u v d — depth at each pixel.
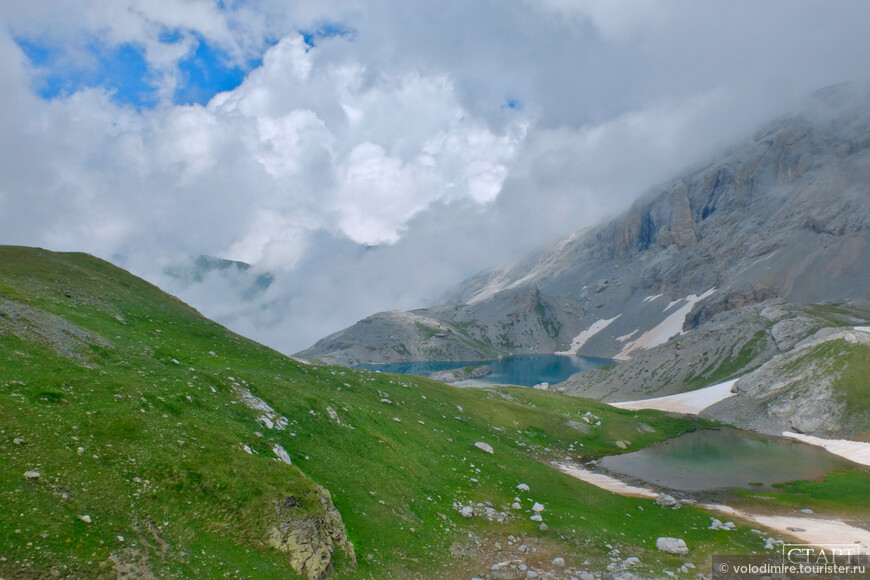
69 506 25.03
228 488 31.27
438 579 34.44
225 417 41.94
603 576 38.38
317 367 77.50
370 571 32.47
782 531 58.12
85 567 22.33
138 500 27.81
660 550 46.19
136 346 50.97
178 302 78.88
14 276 56.41
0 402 29.58
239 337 73.62
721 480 84.75
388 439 56.16
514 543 42.75
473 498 50.66
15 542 21.58
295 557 28.89
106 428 31.97
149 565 24.27
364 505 40.47
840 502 73.12
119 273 77.75
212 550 27.05
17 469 25.53
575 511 53.19
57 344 40.41
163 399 39.16
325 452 46.44
